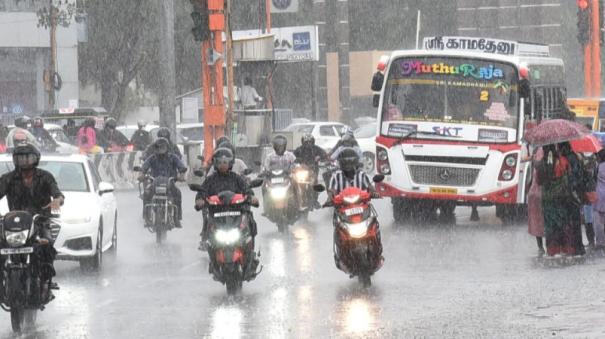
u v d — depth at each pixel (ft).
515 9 533.14
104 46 434.30
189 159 238.89
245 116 256.52
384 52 515.09
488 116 147.84
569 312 77.36
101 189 111.24
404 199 153.89
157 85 474.49
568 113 127.95
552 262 107.55
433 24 556.10
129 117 474.90
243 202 90.89
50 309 83.97
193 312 81.46
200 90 375.86
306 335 70.85
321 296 88.53
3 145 206.28
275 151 142.41
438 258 112.37
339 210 93.86
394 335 70.08
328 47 515.91
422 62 149.89
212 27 222.89
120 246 129.39
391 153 149.28
